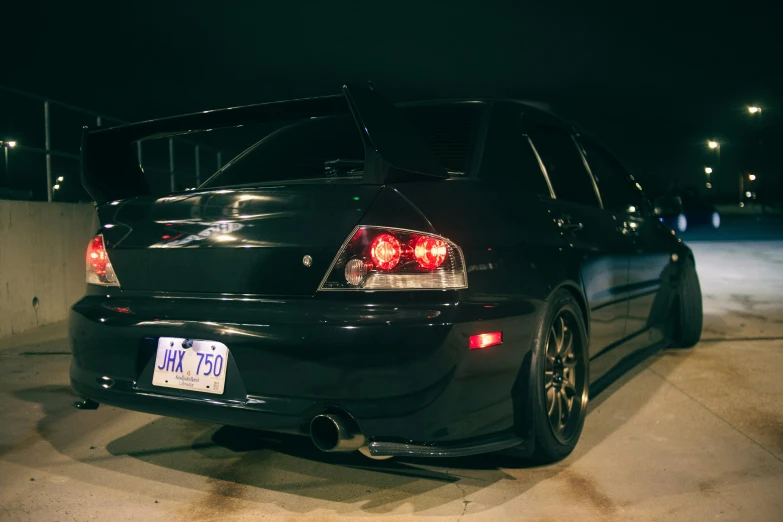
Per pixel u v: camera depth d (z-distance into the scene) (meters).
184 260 2.47
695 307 4.71
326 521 2.31
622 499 2.45
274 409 2.24
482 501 2.44
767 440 3.03
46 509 2.42
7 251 5.54
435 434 2.21
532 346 2.56
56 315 6.15
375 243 2.23
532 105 3.31
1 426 3.32
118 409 3.60
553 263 2.72
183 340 2.39
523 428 2.56
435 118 3.02
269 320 2.26
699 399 3.63
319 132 3.24
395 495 2.50
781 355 4.59
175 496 2.53
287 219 2.34
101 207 2.79
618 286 3.45
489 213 2.51
